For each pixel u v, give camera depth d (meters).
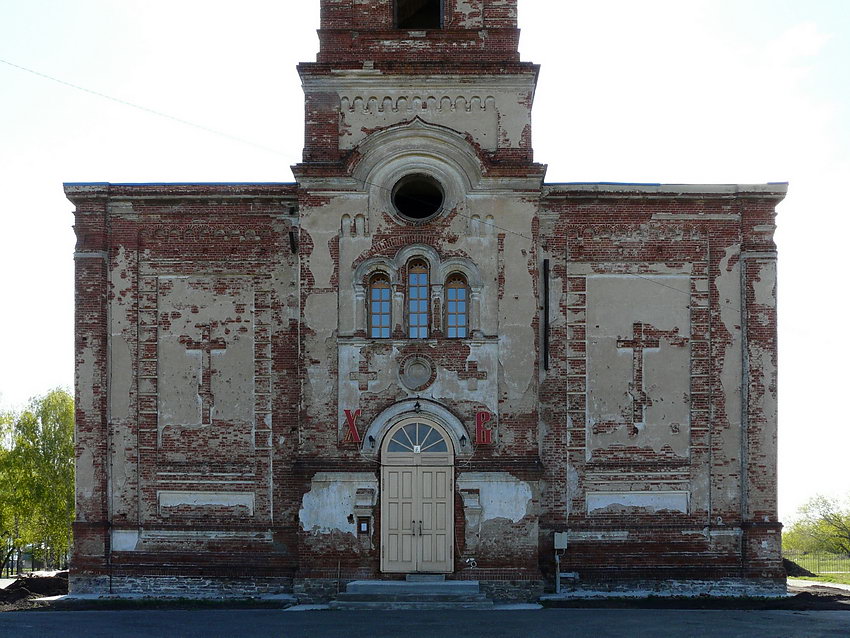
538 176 26.75
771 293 28.06
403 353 26.34
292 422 27.94
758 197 28.17
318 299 26.52
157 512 27.78
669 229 28.28
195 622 21.64
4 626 20.91
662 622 21.44
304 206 26.78
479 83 27.12
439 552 25.77
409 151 26.83
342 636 19.20
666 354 27.98
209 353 28.22
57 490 52.53
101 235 28.41
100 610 24.73
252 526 27.61
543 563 27.28
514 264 26.55
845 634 19.48
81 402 27.98
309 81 27.16
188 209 28.59
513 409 26.12
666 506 27.53
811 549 58.69
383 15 27.66
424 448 26.09
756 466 27.55
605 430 27.78
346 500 25.97
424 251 26.61
